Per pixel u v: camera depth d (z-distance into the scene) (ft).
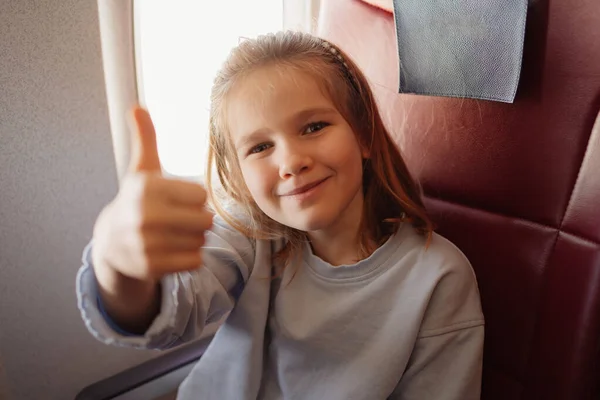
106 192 2.70
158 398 2.64
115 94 2.50
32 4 2.27
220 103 2.05
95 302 1.41
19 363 2.71
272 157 1.90
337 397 2.10
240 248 2.26
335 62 2.08
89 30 2.43
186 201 1.16
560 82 1.86
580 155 1.85
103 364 3.01
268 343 2.34
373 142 2.24
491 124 2.10
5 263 2.53
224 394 2.33
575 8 1.79
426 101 2.33
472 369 2.01
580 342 1.89
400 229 2.22
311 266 2.26
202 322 1.92
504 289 2.18
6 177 2.41
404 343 2.04
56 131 2.48
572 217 1.90
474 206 2.28
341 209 1.93
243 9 2.94
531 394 2.12
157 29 2.66
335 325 2.15
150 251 1.09
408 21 2.26
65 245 2.67
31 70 2.34
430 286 2.03
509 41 1.94
